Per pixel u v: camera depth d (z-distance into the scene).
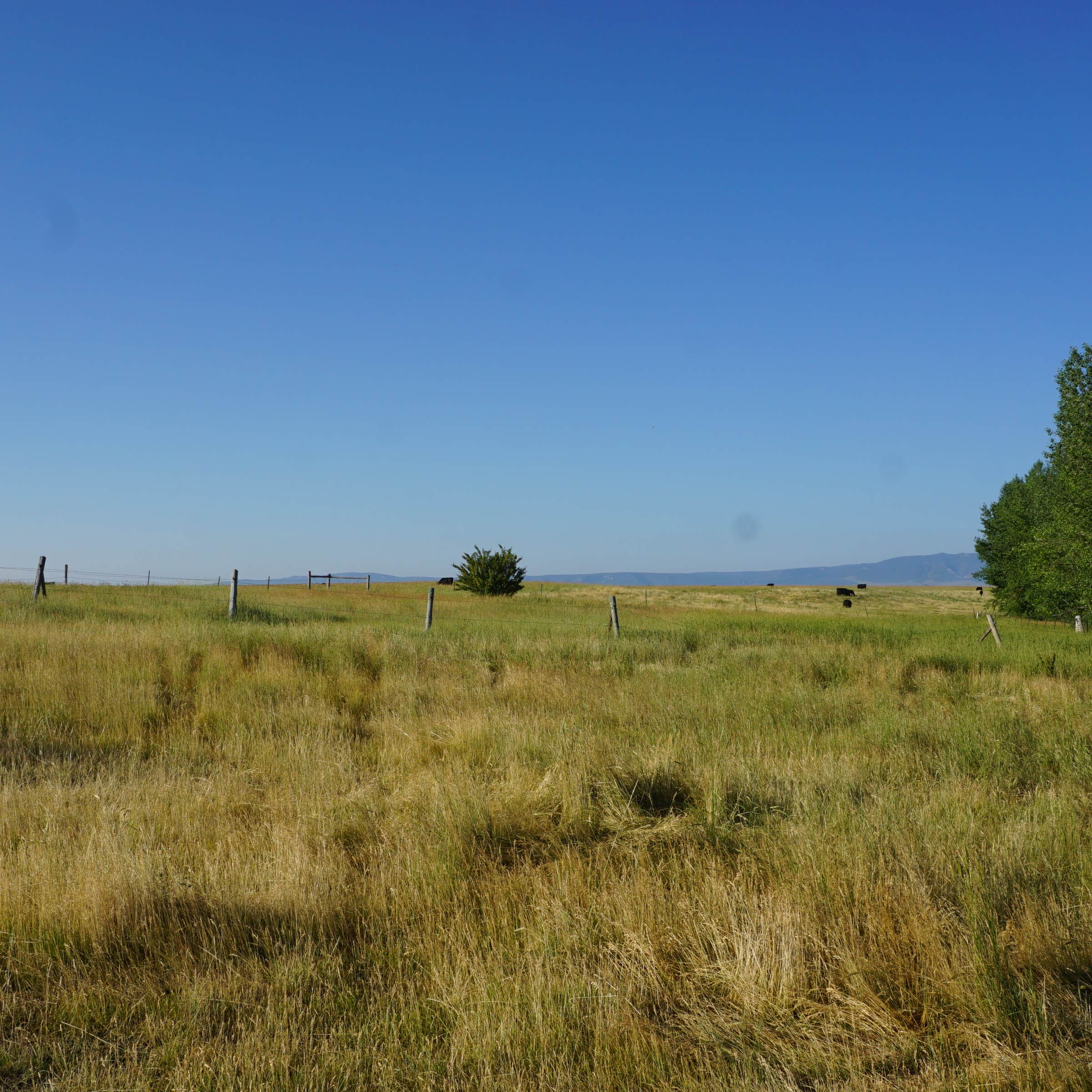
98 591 29.62
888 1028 3.43
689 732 8.80
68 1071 3.09
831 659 14.96
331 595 46.12
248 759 8.22
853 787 6.71
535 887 4.66
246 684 11.27
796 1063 3.20
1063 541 34.12
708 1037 3.36
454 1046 3.22
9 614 17.20
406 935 4.23
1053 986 3.59
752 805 6.18
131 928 4.20
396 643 14.99
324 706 10.30
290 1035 3.31
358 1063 3.14
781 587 91.25
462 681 12.52
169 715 9.92
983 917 3.97
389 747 8.63
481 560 53.22
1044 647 18.56
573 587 75.19
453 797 6.01
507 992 3.53
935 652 16.47
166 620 18.56
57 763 7.54
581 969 3.80
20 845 5.26
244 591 44.72
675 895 4.50
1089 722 9.25
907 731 9.01
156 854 5.04
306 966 3.85
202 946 4.03
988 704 10.93
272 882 4.67
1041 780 7.12
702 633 20.62
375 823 6.00
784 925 3.96
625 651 15.99
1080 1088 2.92
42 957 3.94
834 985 3.72
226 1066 3.08
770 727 9.37
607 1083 3.03
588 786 6.52
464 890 4.64
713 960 3.96
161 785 6.93
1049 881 4.54
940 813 5.84
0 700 9.65
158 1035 3.36
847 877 4.50
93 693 10.09
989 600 64.12
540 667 14.08
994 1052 3.18
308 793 6.81
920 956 3.81
